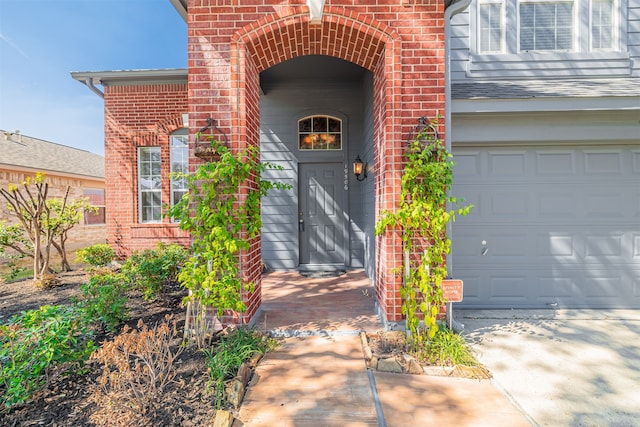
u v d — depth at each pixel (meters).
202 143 3.23
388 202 3.31
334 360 2.85
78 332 2.59
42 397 2.20
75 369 2.48
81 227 10.45
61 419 2.00
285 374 2.63
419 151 3.20
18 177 8.88
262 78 6.10
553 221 4.27
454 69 4.66
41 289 4.90
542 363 2.85
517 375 2.66
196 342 2.95
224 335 3.10
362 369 2.71
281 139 6.39
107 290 3.17
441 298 3.03
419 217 3.06
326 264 6.44
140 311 3.82
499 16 4.70
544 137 4.06
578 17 4.63
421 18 3.32
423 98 3.33
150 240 6.49
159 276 3.95
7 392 2.01
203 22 3.31
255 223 3.31
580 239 4.27
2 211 8.31
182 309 3.86
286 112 6.38
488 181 4.28
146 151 6.77
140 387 2.20
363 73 5.86
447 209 3.92
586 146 4.25
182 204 3.10
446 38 3.42
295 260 6.35
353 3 3.30
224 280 2.98
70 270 6.20
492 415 2.17
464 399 2.34
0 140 10.61
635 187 4.25
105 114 6.58
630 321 3.82
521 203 4.28
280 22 3.30
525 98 3.75
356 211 6.41
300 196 6.47
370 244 5.45
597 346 3.17
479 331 3.53
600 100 3.72
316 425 2.06
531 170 4.28
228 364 2.53
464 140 4.10
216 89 3.31
